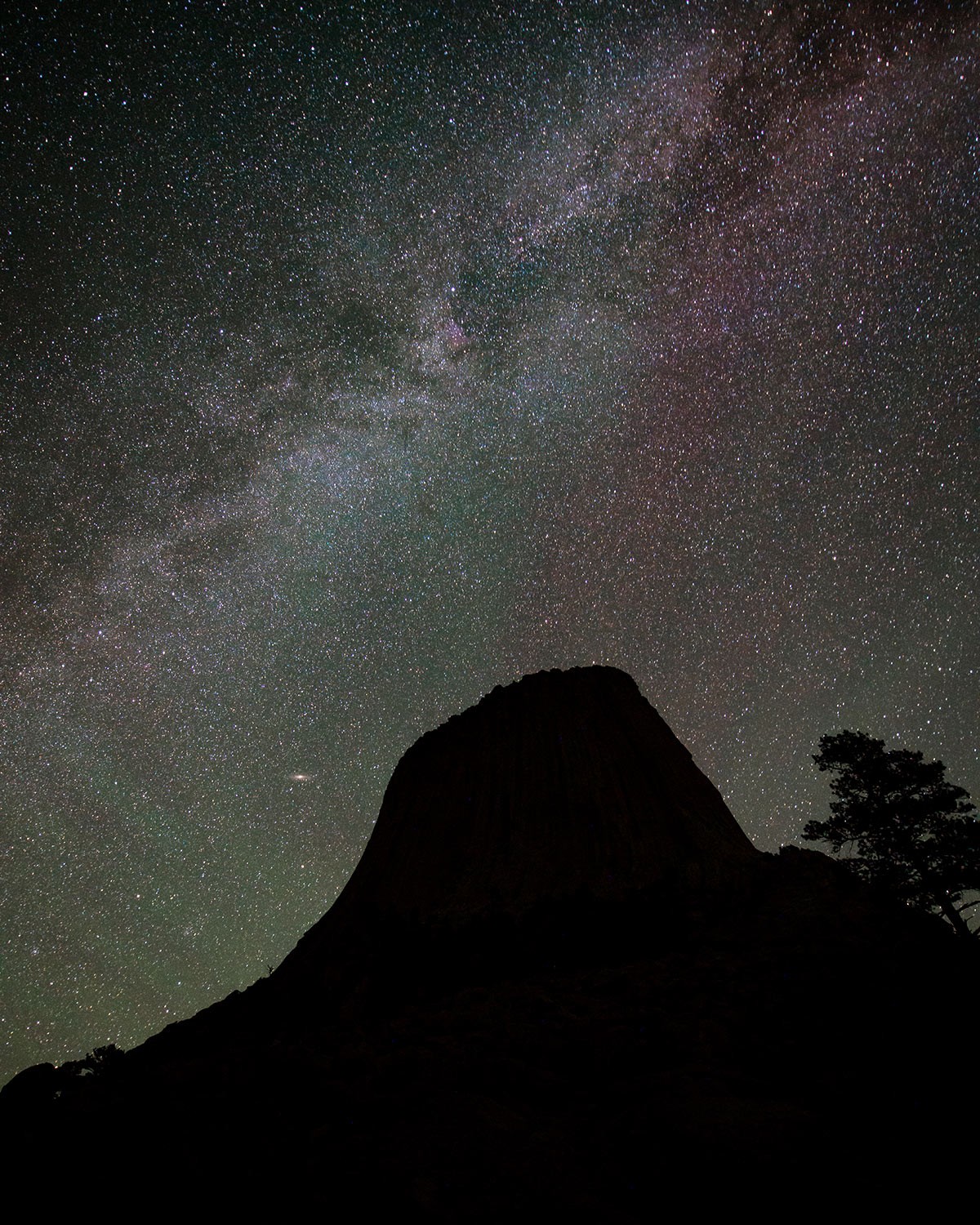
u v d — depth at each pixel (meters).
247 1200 7.34
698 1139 8.40
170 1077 10.57
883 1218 7.06
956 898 16.09
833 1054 10.91
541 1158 8.24
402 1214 7.16
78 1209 7.21
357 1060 11.01
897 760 17.94
